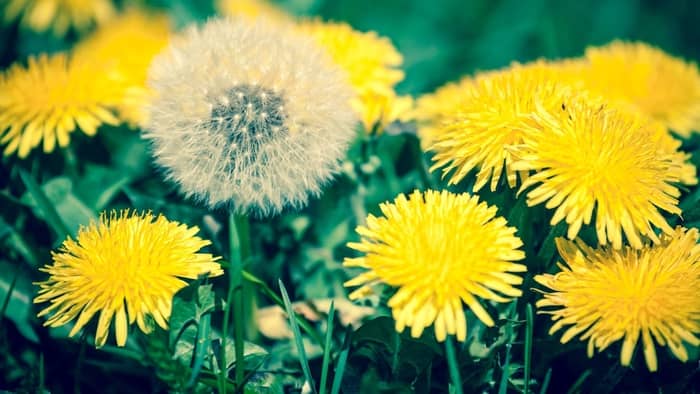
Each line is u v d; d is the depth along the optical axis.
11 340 0.26
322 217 0.28
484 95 0.24
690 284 0.22
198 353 0.24
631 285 0.22
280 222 0.28
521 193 0.24
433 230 0.22
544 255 0.24
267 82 0.24
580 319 0.22
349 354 0.24
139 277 0.22
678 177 0.24
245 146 0.24
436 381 0.24
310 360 0.25
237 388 0.23
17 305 0.26
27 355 0.26
